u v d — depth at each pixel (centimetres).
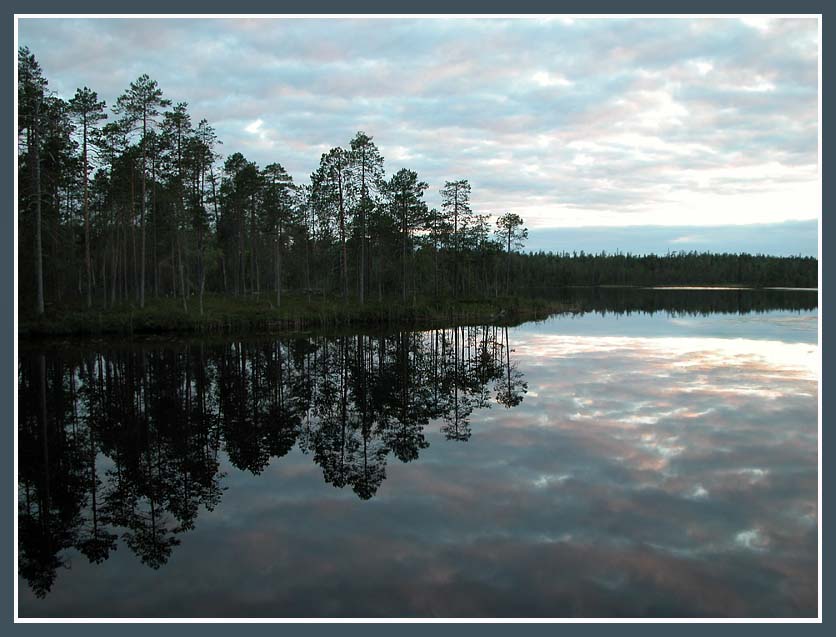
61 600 679
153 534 855
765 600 663
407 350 3000
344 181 5022
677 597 669
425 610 641
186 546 812
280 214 4875
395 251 5938
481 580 705
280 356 2752
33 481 1106
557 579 707
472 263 7494
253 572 732
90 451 1288
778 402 1681
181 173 3978
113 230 4750
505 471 1105
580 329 4094
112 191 4116
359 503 956
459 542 807
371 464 1162
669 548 788
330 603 657
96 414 1620
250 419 1562
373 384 2056
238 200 4894
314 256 6184
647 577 713
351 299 5578
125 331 3494
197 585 705
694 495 974
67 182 3769
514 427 1434
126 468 1173
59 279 3938
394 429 1441
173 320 3697
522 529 847
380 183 5103
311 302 5144
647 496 971
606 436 1341
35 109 3206
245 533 849
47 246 3781
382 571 729
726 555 768
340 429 1449
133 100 3644
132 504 984
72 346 3006
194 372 2288
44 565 770
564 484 1030
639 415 1538
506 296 6925
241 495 1009
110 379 2127
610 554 770
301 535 838
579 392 1853
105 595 690
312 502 966
